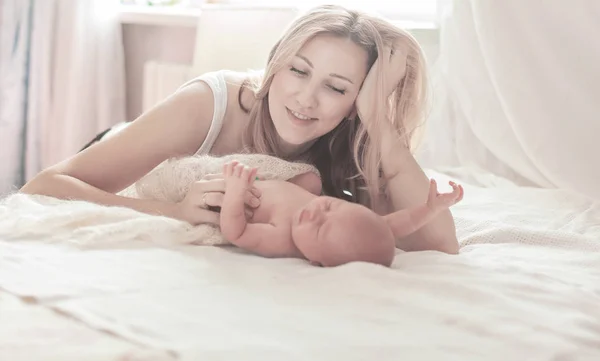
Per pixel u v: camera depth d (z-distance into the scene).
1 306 0.85
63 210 1.23
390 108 1.54
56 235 1.16
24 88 2.85
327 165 1.63
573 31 2.06
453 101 2.35
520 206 1.83
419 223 1.24
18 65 2.81
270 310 0.90
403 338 0.83
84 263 1.03
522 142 2.15
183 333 0.80
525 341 0.85
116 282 0.96
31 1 2.79
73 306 0.85
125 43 3.02
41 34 2.80
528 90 2.13
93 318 0.82
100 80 2.84
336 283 1.02
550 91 2.11
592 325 0.94
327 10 1.43
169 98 1.50
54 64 2.85
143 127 1.45
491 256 1.31
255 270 1.07
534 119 2.13
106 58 2.84
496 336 0.87
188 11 2.83
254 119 1.52
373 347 0.79
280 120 1.44
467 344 0.83
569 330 0.91
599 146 2.06
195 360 0.73
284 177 1.39
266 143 1.53
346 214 1.16
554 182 2.12
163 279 0.99
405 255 1.26
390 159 1.48
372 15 1.47
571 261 1.31
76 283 0.93
